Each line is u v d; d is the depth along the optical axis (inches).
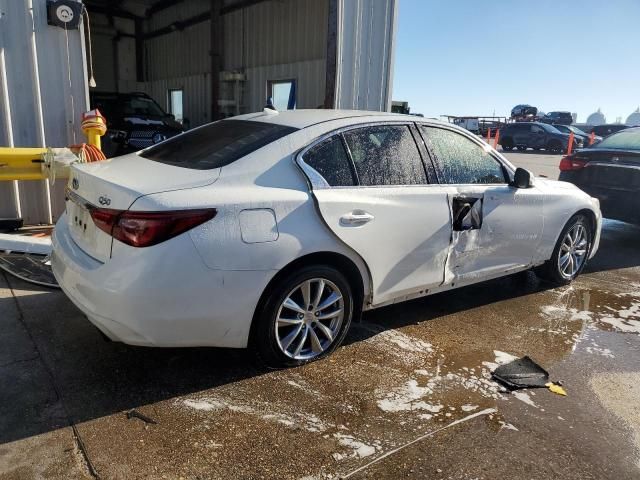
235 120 143.3
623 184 257.9
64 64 224.8
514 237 164.4
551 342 147.3
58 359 122.1
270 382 117.5
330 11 273.3
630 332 157.2
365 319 155.4
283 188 114.3
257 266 107.8
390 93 305.1
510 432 104.8
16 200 224.5
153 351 128.1
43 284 161.6
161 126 457.4
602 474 94.3
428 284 143.0
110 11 620.4
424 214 136.2
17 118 218.2
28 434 96.0
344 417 106.4
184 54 588.7
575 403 116.8
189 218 100.7
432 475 91.6
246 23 488.7
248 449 95.4
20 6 210.8
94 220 107.0
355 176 126.3
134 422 101.1
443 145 148.0
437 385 120.8
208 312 104.7
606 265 230.7
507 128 1029.2
